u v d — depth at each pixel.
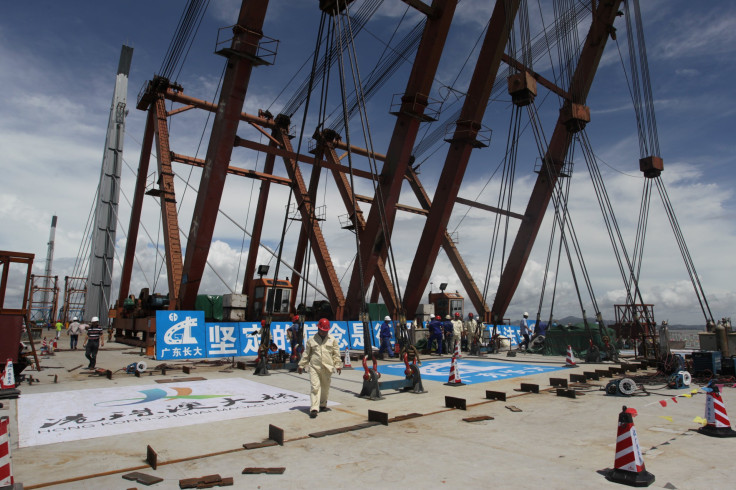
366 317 11.21
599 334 21.47
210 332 18.41
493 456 6.13
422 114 26.33
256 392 11.25
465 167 28.70
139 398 10.43
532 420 8.38
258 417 8.57
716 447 6.51
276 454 6.25
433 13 25.31
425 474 5.41
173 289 26.62
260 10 21.83
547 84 30.12
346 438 7.10
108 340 35.19
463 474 5.41
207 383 12.73
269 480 5.24
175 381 13.06
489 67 27.23
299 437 7.10
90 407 9.41
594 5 29.16
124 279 39.97
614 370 15.58
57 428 7.68
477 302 41.56
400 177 27.27
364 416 8.66
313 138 40.06
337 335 22.97
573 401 10.38
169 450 6.42
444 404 9.94
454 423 8.14
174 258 27.81
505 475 5.36
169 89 33.88
